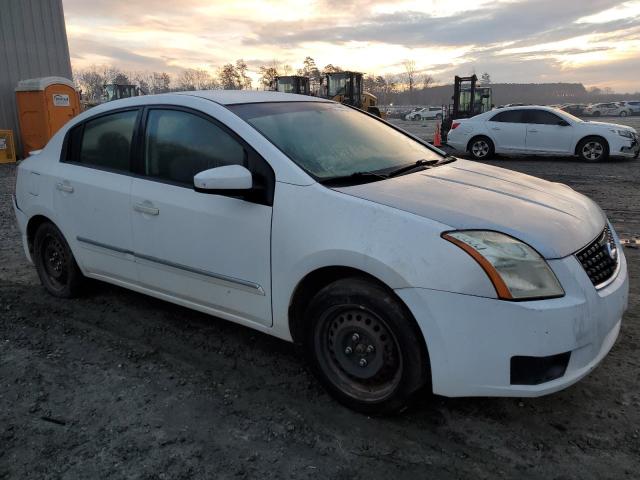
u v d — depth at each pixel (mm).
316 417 2885
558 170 12195
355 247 2650
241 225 3096
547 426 2770
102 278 4125
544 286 2467
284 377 3299
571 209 2992
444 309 2467
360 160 3365
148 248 3602
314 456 2586
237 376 3324
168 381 3275
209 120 3361
